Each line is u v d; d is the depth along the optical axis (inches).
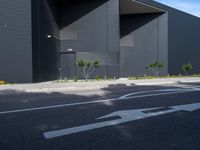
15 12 810.8
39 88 657.0
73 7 1119.0
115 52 1099.9
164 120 285.9
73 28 1117.1
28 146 203.0
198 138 221.8
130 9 1253.1
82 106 374.9
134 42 1320.1
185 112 329.7
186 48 1441.9
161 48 1291.8
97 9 1104.2
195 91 572.4
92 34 1106.7
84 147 199.5
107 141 213.5
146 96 487.5
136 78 1125.1
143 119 290.5
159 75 1283.2
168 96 486.6
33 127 257.8
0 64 786.2
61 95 523.5
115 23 1093.8
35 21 871.1
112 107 365.7
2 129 251.1
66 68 1119.6
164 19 1291.8
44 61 943.0
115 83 818.2
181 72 1402.6
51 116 306.8
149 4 1200.2
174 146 201.3
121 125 264.4
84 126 260.1
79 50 1112.2
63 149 195.6
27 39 834.8
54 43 1051.9
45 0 959.6
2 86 710.5
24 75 829.8
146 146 201.3
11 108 364.5
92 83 810.2
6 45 794.8
